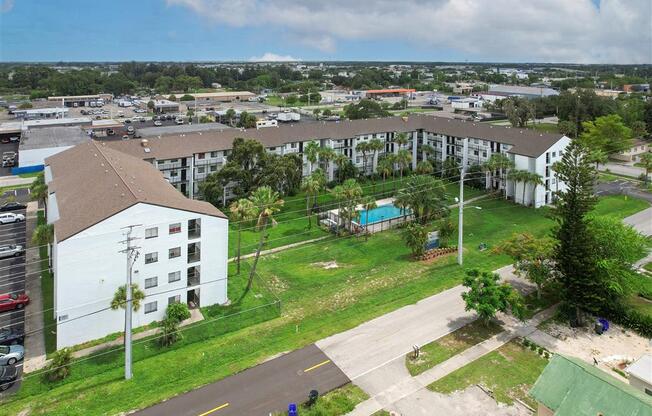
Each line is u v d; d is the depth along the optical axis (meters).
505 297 49.16
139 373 43.41
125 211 49.22
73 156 78.50
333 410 38.12
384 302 56.28
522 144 97.94
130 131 152.25
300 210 90.75
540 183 91.50
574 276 50.84
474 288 49.78
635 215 88.56
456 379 42.25
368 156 115.94
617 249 52.97
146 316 52.41
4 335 48.53
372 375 42.81
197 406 38.97
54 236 50.56
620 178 117.31
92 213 50.78
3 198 96.19
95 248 48.22
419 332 49.69
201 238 54.47
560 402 33.97
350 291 59.50
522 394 40.34
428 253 69.81
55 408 38.81
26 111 191.00
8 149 142.88
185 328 50.88
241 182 88.69
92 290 48.69
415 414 38.00
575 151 57.38
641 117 168.25
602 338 49.28
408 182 82.44
